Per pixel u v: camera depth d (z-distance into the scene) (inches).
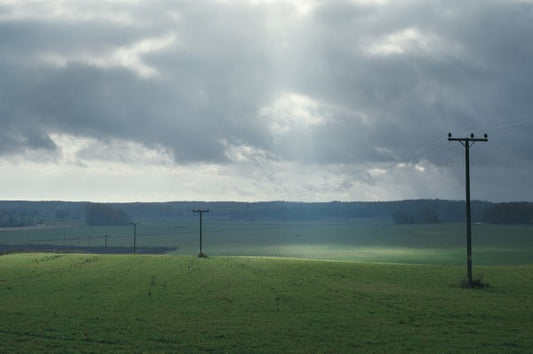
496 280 2827.3
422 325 1704.0
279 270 3257.9
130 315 1861.5
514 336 1551.4
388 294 2319.1
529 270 3331.7
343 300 2162.9
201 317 1829.5
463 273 3152.1
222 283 2672.2
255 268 3373.5
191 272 3159.5
